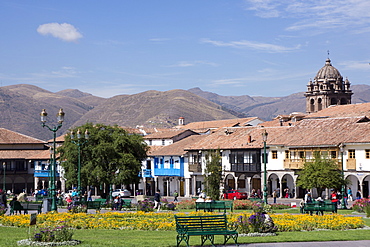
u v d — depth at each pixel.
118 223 33.97
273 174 81.44
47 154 122.50
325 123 79.06
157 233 30.30
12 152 127.62
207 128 143.38
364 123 73.94
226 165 85.88
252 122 136.38
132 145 81.12
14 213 48.19
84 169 75.81
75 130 77.75
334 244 24.61
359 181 68.81
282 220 33.78
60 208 55.00
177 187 99.44
